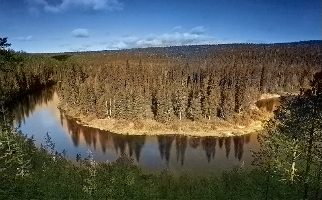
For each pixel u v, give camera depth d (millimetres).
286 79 169625
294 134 35562
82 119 109438
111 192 47375
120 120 103000
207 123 100562
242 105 112312
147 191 48969
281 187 41312
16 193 41938
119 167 63156
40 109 126750
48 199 41812
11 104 131625
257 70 185375
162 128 97312
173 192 49438
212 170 66875
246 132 95000
